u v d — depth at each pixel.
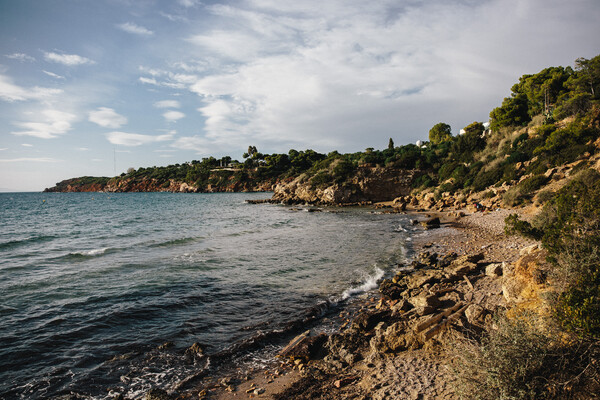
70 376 8.45
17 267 19.83
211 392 7.74
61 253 24.44
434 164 81.19
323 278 17.09
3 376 8.39
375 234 31.83
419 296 11.83
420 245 25.25
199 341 10.37
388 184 83.31
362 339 9.83
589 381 4.94
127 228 40.81
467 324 8.61
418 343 8.68
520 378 5.08
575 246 7.76
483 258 16.95
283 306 13.23
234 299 14.08
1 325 11.37
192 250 25.09
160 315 12.39
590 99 41.22
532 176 37.50
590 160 32.03
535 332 5.54
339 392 7.27
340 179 86.75
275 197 103.56
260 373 8.57
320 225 41.03
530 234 13.50
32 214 64.62
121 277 17.38
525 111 60.75
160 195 171.00
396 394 6.66
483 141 67.31
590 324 5.06
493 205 39.62
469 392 5.29
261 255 22.89
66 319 11.92
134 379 8.35
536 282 8.31
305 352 9.35
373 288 15.53
